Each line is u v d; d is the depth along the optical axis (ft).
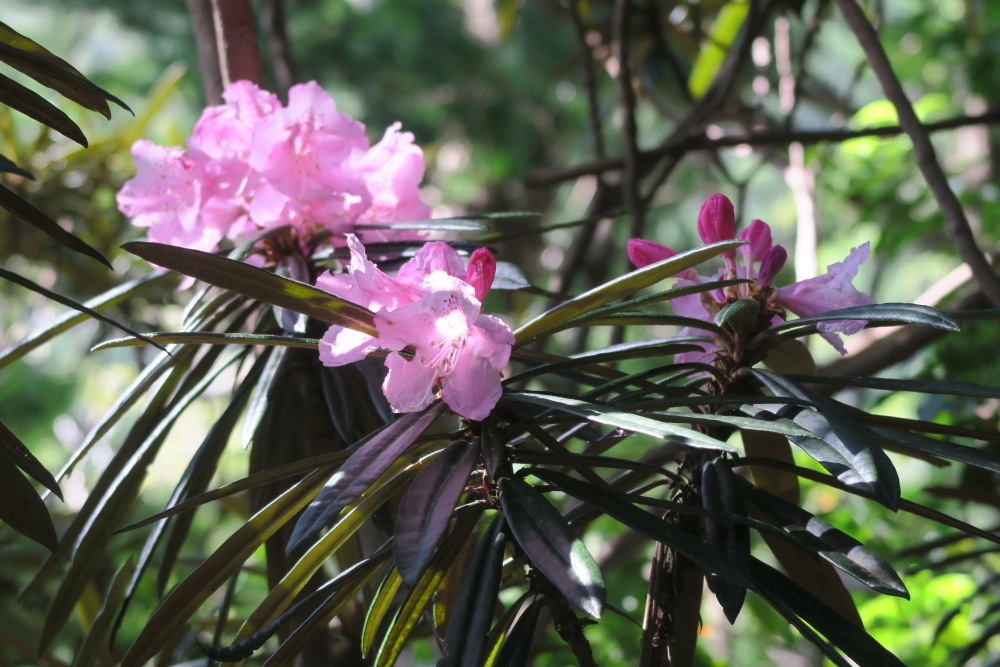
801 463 5.13
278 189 2.52
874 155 5.49
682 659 2.23
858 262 2.20
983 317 2.01
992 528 3.62
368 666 2.60
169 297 4.91
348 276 2.01
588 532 5.38
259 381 2.52
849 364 4.05
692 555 1.88
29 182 4.61
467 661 1.90
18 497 2.10
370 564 2.08
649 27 4.98
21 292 5.80
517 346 2.04
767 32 5.28
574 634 2.09
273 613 2.15
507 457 2.08
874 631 4.80
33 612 4.33
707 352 2.24
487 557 2.00
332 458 2.05
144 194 2.59
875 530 5.06
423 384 1.95
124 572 2.48
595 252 6.71
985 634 2.99
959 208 2.75
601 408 1.90
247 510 3.33
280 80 3.82
